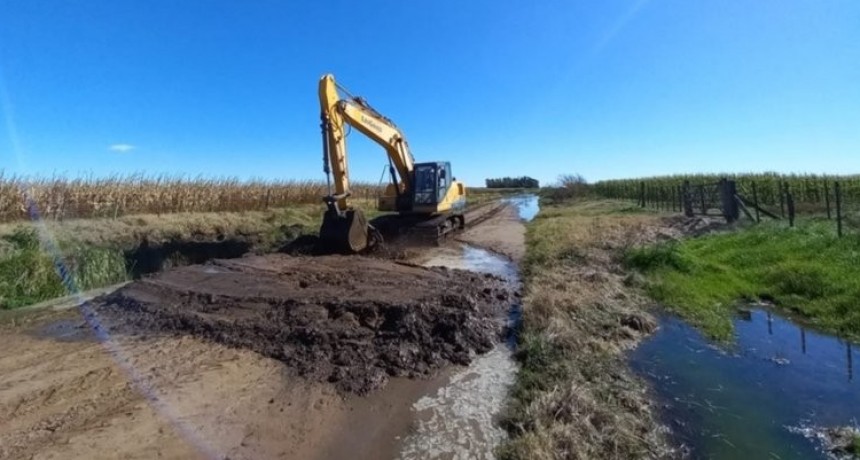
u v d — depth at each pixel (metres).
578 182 50.62
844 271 8.98
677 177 36.22
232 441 4.39
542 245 14.59
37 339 7.05
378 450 4.39
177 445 4.26
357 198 39.91
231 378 5.63
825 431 4.64
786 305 8.45
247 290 8.36
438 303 7.75
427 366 6.13
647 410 5.01
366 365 6.00
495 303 8.62
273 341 6.59
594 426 4.61
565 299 8.19
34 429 4.47
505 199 50.50
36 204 18.31
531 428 4.56
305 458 4.23
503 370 6.10
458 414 5.02
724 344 6.85
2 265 10.02
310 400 5.21
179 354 6.30
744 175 30.48
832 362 6.21
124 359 6.16
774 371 5.98
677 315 8.09
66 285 10.46
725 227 16.55
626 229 17.23
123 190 21.44
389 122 15.63
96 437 4.33
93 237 15.84
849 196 22.03
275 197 28.66
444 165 17.14
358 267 10.20
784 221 15.60
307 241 13.01
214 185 25.45
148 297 8.47
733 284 9.59
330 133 12.53
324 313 7.30
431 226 16.11
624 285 9.66
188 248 15.78
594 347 6.56
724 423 4.81
